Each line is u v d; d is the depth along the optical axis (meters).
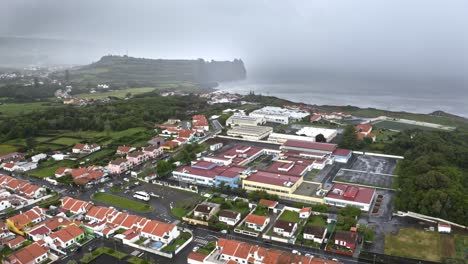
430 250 108.19
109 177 174.50
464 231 119.44
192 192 154.25
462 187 136.38
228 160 185.75
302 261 96.69
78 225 124.00
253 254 101.25
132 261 103.81
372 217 130.50
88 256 104.38
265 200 139.50
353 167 185.00
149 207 140.12
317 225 122.94
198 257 102.88
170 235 114.81
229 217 126.38
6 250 111.00
